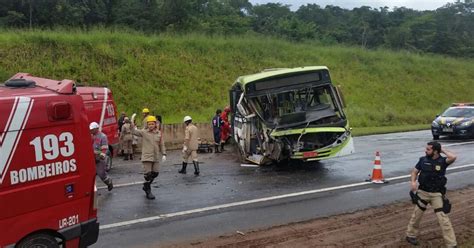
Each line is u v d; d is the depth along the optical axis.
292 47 44.88
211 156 18.41
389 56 52.12
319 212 9.86
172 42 36.28
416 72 50.75
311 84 14.92
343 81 42.66
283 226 8.82
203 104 31.45
